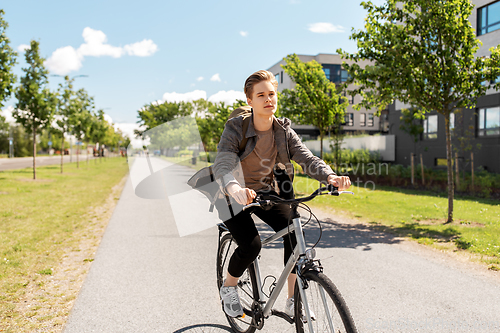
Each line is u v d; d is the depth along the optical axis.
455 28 6.69
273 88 2.35
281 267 4.43
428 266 4.57
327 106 12.74
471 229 6.56
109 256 5.02
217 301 3.48
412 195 11.83
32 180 17.17
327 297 1.91
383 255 5.08
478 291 3.72
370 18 7.44
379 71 7.06
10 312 3.18
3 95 12.50
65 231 6.57
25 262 4.61
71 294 3.63
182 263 4.71
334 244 5.72
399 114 20.80
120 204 10.34
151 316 3.14
